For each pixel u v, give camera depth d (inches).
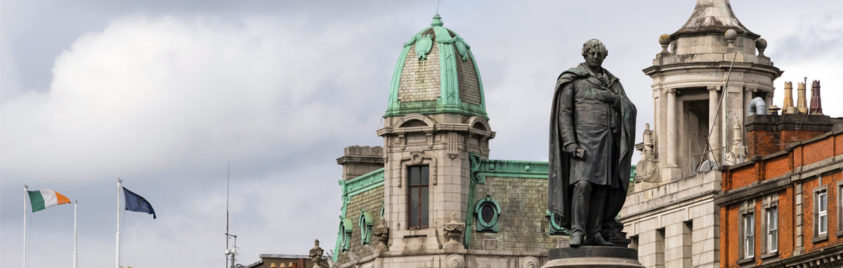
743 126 3715.6
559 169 1255.5
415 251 4650.6
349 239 4936.0
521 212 4717.0
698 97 3735.2
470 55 4813.0
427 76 4741.6
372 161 5054.1
